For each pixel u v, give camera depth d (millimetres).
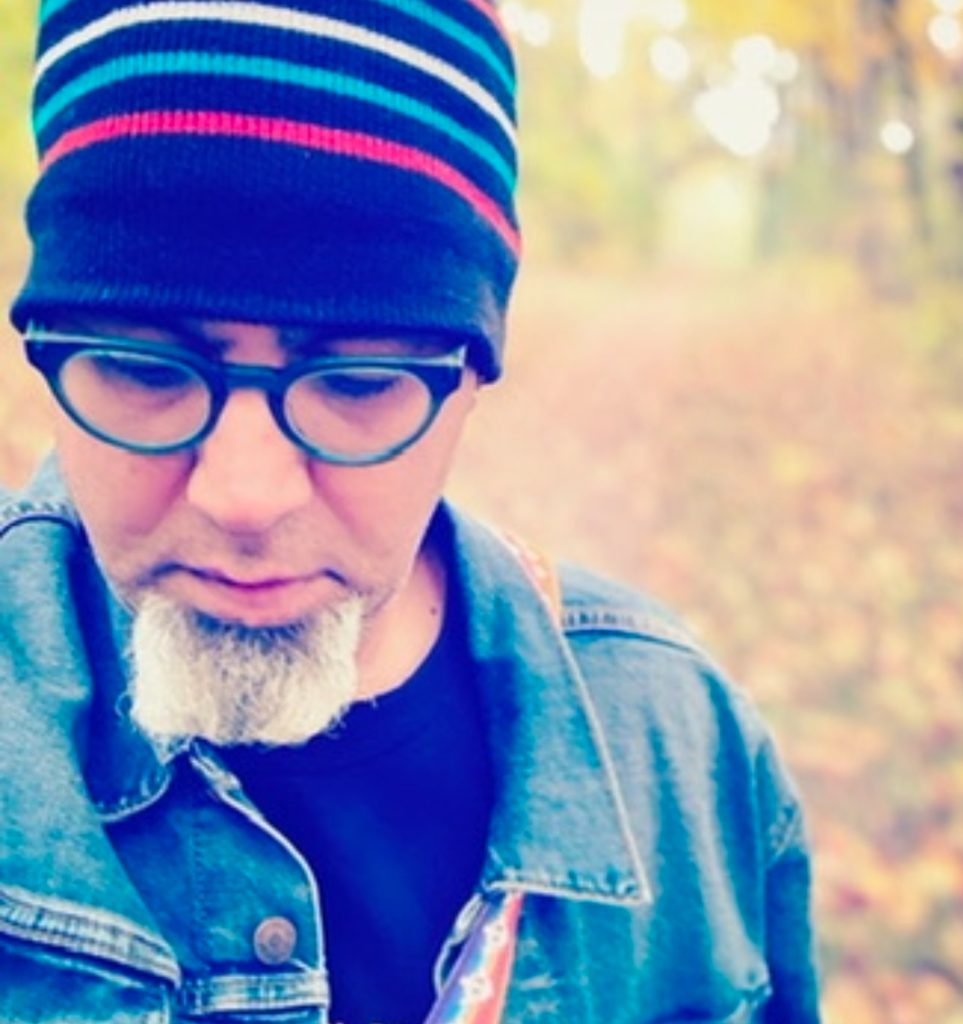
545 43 6164
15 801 478
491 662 585
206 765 513
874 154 5500
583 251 8008
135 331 429
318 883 533
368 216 433
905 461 3602
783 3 4375
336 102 434
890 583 2822
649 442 3877
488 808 569
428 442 464
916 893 1806
